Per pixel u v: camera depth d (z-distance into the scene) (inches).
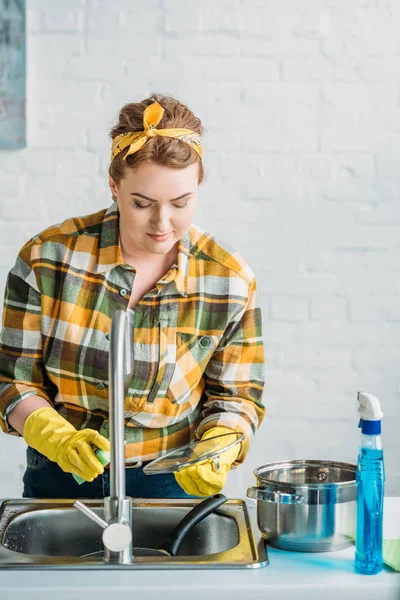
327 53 119.5
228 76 119.3
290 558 56.4
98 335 68.6
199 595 51.2
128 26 118.0
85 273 68.8
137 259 69.1
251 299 70.7
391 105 120.6
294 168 121.0
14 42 116.4
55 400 71.4
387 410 123.5
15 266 69.9
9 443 121.6
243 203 121.0
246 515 64.2
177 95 119.1
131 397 68.8
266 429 123.3
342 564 55.4
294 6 118.8
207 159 120.2
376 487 53.6
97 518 54.5
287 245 121.9
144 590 50.9
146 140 60.3
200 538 65.1
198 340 69.4
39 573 53.1
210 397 72.0
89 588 50.8
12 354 69.2
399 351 123.5
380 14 119.4
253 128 120.1
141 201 61.5
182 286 68.6
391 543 58.5
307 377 123.1
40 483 72.6
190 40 118.5
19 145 118.2
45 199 119.8
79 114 119.0
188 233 70.4
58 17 117.6
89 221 70.7
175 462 56.4
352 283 122.6
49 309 68.6
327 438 123.6
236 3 118.3
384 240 122.3
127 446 69.9
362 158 121.1
